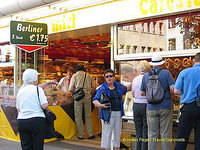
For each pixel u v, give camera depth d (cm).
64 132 783
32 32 773
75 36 869
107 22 681
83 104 788
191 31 566
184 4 556
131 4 636
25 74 482
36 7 848
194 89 456
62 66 1340
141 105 535
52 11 805
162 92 482
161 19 608
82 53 1407
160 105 484
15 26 748
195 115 454
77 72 785
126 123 622
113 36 684
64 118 779
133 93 552
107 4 680
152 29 620
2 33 969
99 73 1452
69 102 795
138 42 641
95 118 842
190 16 567
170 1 575
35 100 465
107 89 532
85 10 729
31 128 459
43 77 938
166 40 600
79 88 771
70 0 748
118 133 534
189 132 463
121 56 665
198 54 471
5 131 817
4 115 818
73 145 718
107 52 1480
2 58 977
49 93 777
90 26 718
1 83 969
